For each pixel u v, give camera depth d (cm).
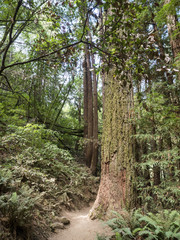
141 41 190
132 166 420
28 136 612
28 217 296
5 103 690
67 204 511
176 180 407
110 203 409
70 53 237
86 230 369
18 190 349
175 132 391
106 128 475
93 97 1161
